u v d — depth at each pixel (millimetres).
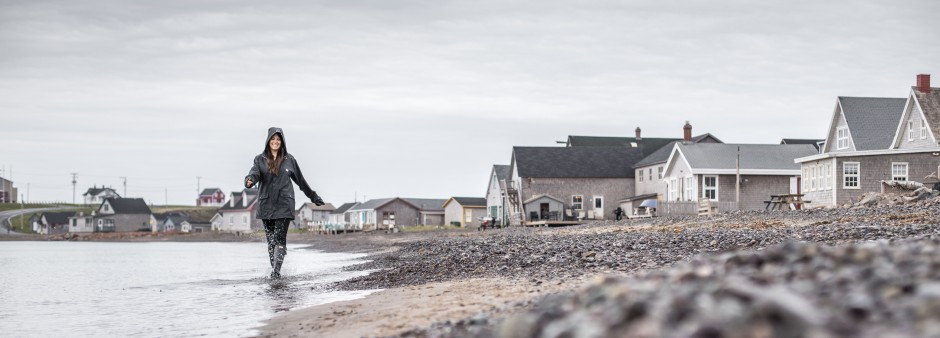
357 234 82812
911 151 39531
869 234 17875
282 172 18562
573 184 66750
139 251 58250
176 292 17172
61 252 56969
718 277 5723
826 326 4152
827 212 30656
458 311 9672
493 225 65625
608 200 67250
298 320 11117
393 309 10906
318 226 103250
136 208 154500
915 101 43781
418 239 49844
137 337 10578
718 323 4086
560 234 35688
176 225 153125
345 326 9836
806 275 5867
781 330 4059
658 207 48188
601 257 16922
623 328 4367
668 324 4223
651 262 14695
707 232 25156
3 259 42125
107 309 14266
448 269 18219
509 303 9516
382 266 23047
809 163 42781
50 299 16578
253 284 18312
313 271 22906
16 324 12461
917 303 4656
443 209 108250
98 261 38344
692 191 52469
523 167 66438
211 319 12047
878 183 39750
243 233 124000
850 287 5297
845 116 48188
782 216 30953
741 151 53750
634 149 70938
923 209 26594
